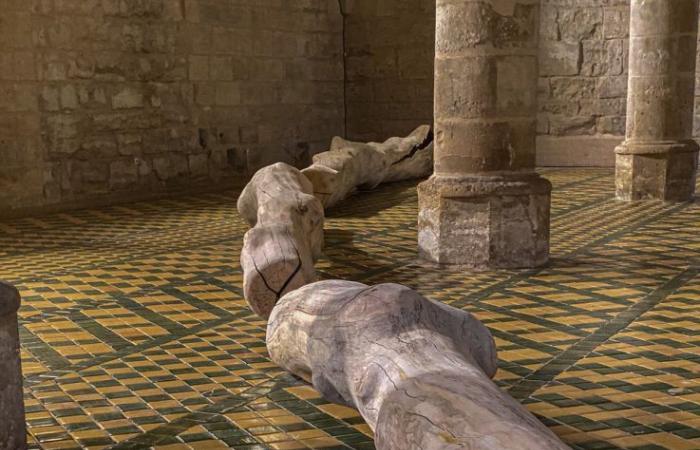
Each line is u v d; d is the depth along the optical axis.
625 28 15.27
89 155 11.80
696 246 7.97
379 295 3.68
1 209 10.74
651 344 5.03
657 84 10.75
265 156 14.75
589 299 6.12
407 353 3.34
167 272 7.34
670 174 10.80
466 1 7.05
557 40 15.59
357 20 16.33
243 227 9.77
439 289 6.52
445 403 2.80
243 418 4.02
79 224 10.23
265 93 14.70
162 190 12.88
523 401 4.16
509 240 7.18
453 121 7.24
